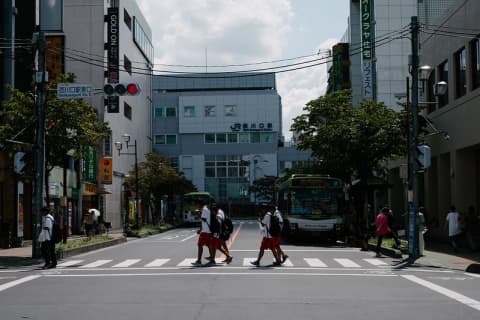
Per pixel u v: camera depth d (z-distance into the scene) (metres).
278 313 10.40
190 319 9.86
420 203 36.50
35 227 23.41
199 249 20.02
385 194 45.44
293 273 17.17
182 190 72.31
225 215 20.73
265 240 19.53
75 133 25.50
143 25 73.38
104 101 53.94
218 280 15.38
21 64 32.31
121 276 16.70
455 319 9.88
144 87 76.06
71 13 53.38
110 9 53.50
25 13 34.25
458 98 29.03
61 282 15.54
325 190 32.50
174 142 104.31
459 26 28.56
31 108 24.91
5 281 16.02
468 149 28.77
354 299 12.07
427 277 16.28
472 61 27.28
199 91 108.12
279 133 108.12
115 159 58.75
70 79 25.28
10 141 23.61
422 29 34.47
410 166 25.81
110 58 53.12
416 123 22.17
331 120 36.62
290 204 32.44
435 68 32.47
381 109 35.34
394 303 11.58
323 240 35.41
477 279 15.83
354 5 74.12
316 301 11.80
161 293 13.02
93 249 28.94
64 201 34.66
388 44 60.34
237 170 103.38
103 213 54.91
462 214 25.23
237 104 103.81
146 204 63.31
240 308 10.94
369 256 23.66
